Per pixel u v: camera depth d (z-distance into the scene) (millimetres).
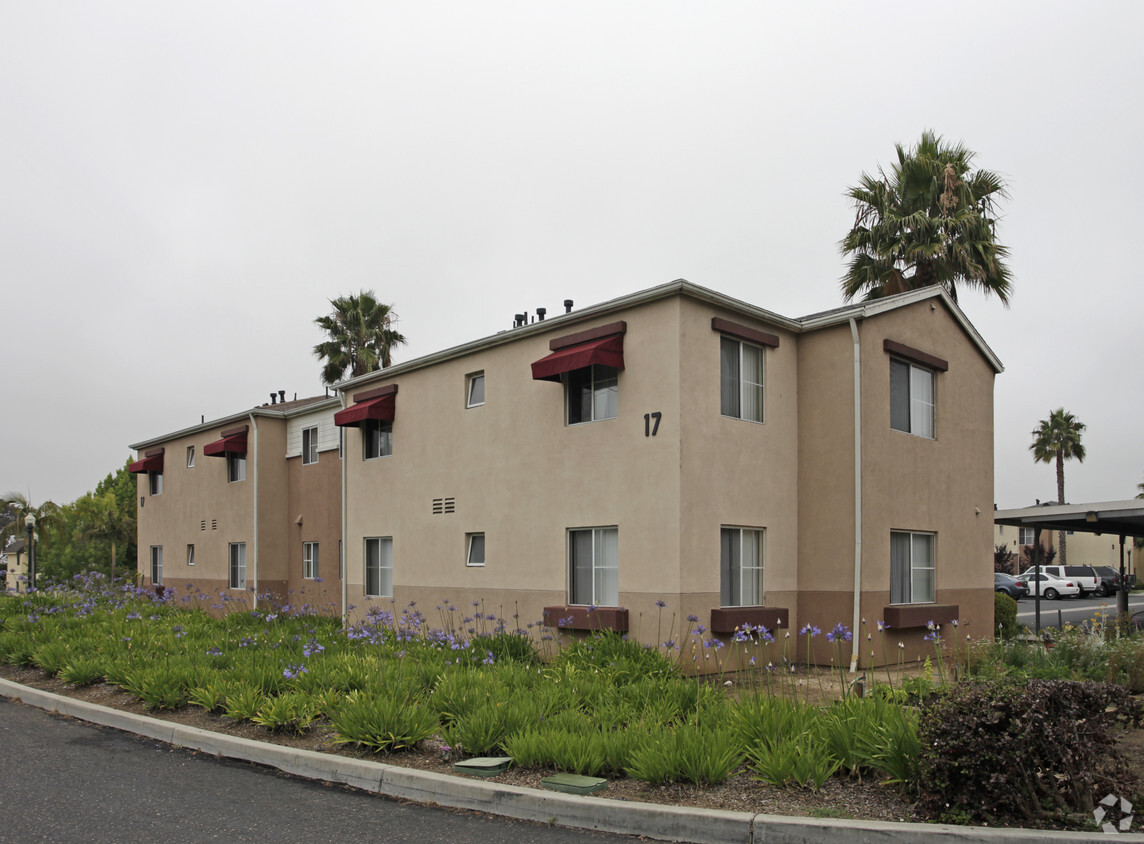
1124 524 20125
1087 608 31547
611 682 9898
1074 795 5621
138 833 5914
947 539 15961
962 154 21812
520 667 11523
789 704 7715
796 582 14375
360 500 19297
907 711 6902
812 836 5496
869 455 14125
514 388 15422
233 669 11219
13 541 47250
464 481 16375
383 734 7766
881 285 21844
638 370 13180
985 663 11523
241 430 24188
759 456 13836
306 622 17594
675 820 5805
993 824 5523
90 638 14547
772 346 14234
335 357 33812
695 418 12766
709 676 11664
